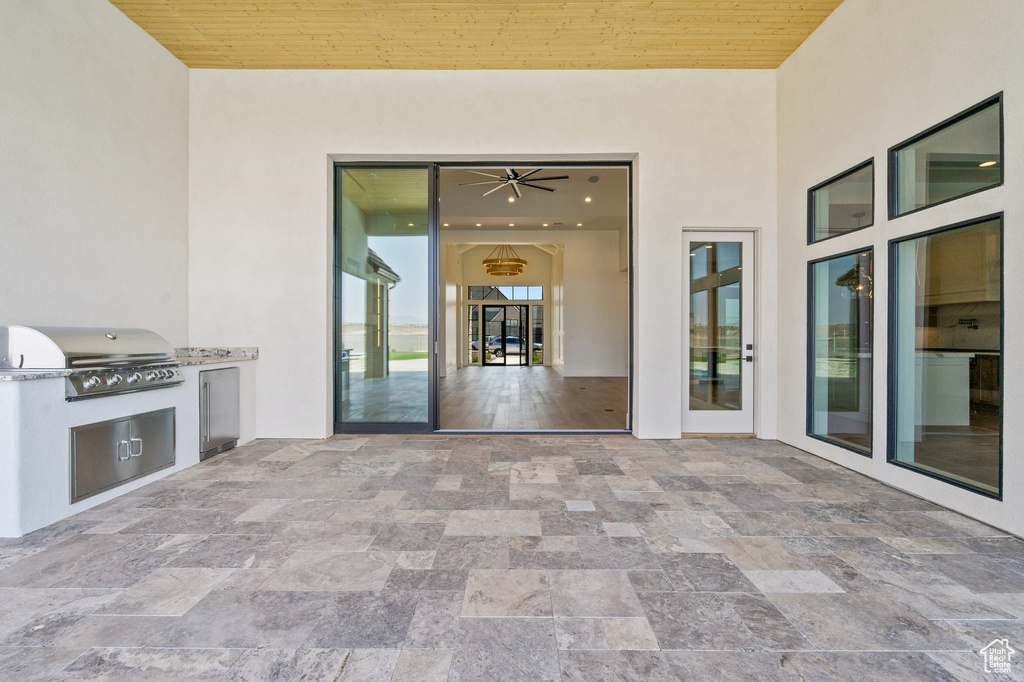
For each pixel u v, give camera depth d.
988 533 2.50
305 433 4.70
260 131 4.65
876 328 3.42
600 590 1.95
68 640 1.62
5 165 2.98
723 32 4.11
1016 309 2.45
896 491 3.18
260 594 1.91
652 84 4.66
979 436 2.72
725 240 4.80
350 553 2.27
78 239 3.48
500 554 2.26
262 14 3.87
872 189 3.48
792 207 4.42
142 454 3.26
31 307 3.15
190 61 4.53
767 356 4.71
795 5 3.78
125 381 3.08
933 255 3.03
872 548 2.33
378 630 1.68
